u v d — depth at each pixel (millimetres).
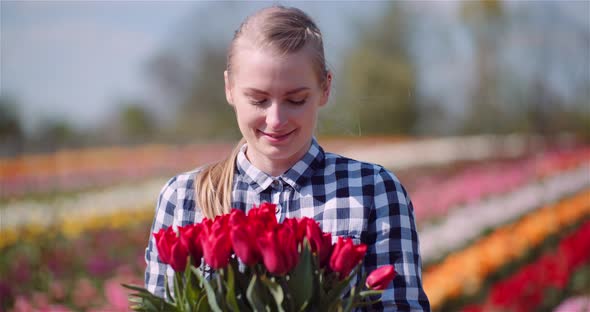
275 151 1537
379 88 25922
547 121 23547
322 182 1667
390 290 1538
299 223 1353
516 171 11445
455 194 8969
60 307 4027
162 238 1351
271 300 1273
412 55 26859
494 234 6469
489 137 23406
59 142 19047
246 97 1508
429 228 7137
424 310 1557
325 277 1342
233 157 1760
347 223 1606
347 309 1266
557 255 5770
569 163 11367
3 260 5484
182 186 1772
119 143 20891
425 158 17656
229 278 1249
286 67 1448
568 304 4316
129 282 4203
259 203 1686
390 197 1624
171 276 1690
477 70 24641
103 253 5984
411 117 26703
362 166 1675
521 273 4527
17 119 30828
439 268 5305
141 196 11219
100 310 4137
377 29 26750
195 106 29359
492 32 24109
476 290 4906
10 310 4230
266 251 1232
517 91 23812
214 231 1300
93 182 13906
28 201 10852
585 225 5445
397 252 1572
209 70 29359
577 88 23078
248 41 1498
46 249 5914
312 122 1543
